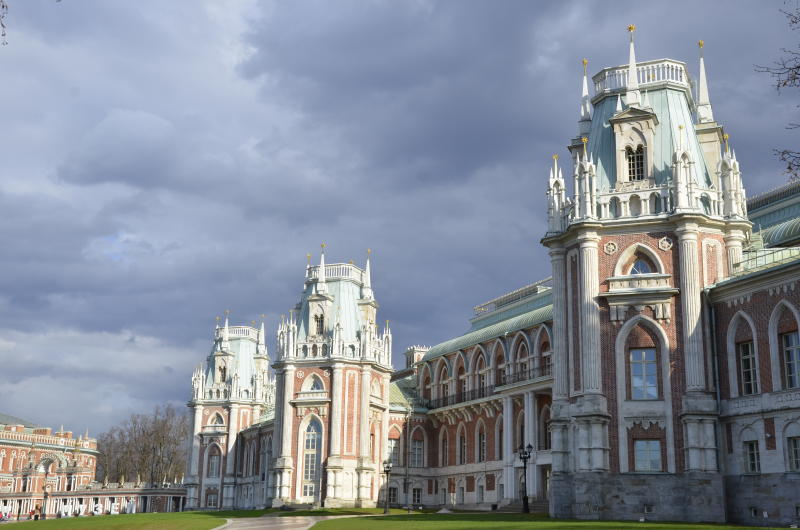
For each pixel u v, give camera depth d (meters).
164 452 167.00
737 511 47.31
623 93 57.50
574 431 51.28
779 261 49.66
